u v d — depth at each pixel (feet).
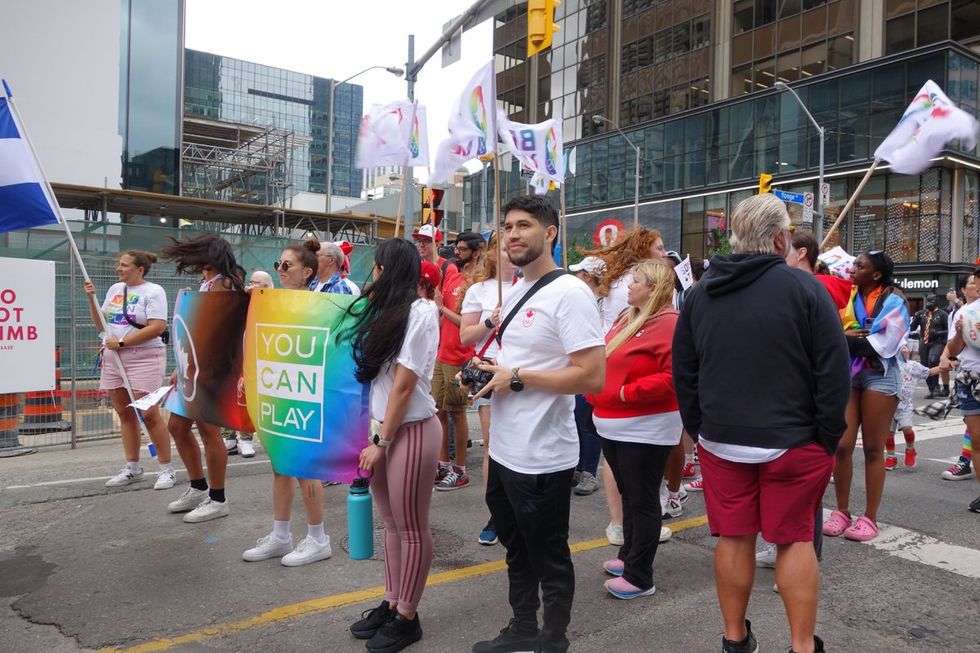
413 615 10.21
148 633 10.57
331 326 10.95
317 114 400.88
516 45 153.79
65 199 57.52
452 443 19.65
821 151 78.89
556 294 8.89
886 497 19.06
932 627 11.08
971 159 86.28
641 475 11.73
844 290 13.70
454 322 18.38
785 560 8.68
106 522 15.84
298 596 11.94
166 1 80.18
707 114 111.75
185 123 100.12
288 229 70.90
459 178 162.09
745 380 8.59
